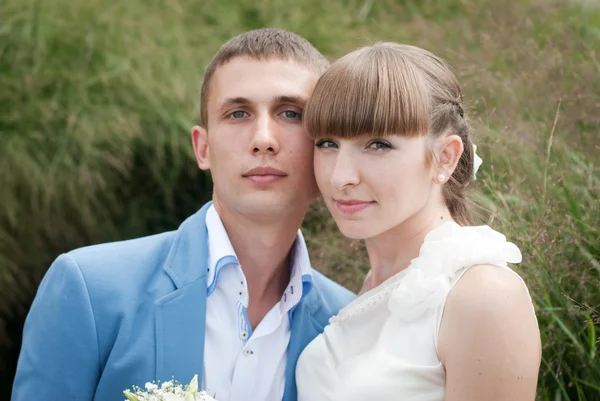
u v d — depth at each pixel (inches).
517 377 64.7
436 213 77.0
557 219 100.0
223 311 81.1
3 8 174.2
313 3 198.8
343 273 125.8
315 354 78.9
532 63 132.4
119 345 76.0
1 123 162.4
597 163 111.7
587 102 116.0
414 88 71.9
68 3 177.9
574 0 158.6
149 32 180.1
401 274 74.9
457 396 65.6
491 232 73.0
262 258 82.9
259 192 79.2
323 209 132.1
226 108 80.5
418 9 195.9
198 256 81.1
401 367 68.3
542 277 95.8
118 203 165.5
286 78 80.3
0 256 155.2
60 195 159.2
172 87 168.4
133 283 79.0
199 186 167.9
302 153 80.1
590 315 94.4
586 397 95.0
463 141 77.9
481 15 177.2
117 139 161.0
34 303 80.6
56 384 75.5
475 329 65.5
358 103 71.3
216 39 183.3
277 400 81.5
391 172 72.2
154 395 66.5
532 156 114.8
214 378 79.2
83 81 166.6
